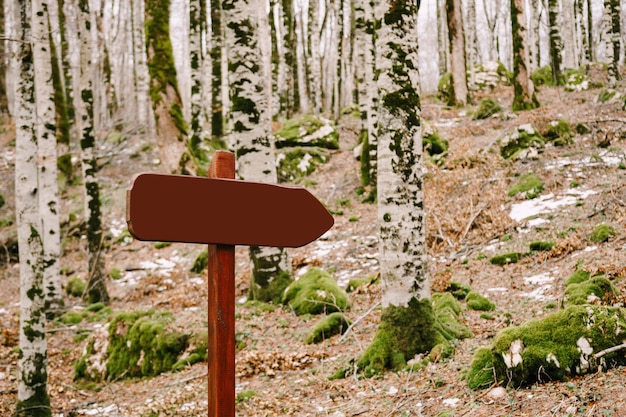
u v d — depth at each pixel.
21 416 7.00
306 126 20.30
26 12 7.62
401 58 6.83
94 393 8.34
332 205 15.77
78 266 15.72
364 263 11.94
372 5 15.66
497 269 10.09
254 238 3.08
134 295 13.11
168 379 8.20
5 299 14.00
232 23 10.35
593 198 11.51
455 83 23.45
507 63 47.84
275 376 7.35
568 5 30.38
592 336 5.13
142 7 25.36
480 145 16.23
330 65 41.88
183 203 2.90
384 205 6.88
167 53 14.94
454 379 5.80
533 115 17.98
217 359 2.98
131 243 16.31
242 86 10.34
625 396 4.41
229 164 3.11
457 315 8.04
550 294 8.33
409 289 6.79
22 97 7.35
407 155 6.83
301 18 37.44
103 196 18.86
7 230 17.22
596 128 15.36
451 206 13.30
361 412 5.61
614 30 21.98
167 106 14.95
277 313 9.77
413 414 5.26
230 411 3.00
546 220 11.29
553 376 5.08
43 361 7.25
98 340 9.41
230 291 3.04
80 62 25.22
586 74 24.72
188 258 14.80
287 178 18.44
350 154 19.61
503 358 5.26
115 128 24.50
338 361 7.32
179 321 9.70
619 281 7.67
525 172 13.63
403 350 6.66
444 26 35.06
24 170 7.26
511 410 4.75
